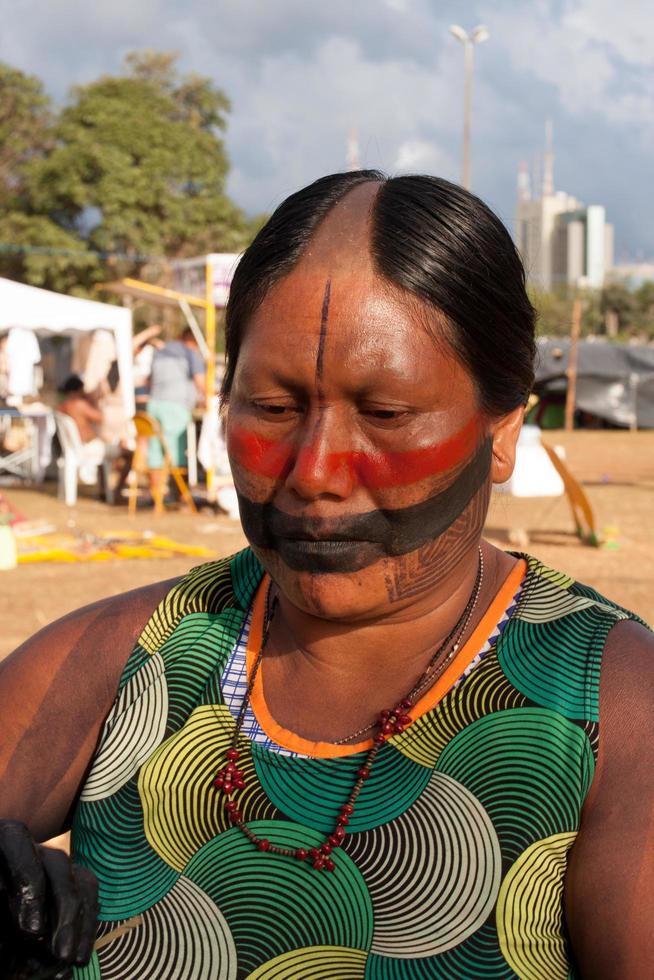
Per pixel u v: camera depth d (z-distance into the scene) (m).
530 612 1.15
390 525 1.09
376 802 1.08
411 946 1.04
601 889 1.02
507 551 1.28
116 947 1.13
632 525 11.20
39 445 14.62
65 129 32.34
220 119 36.34
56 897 1.01
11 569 8.45
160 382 11.55
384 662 1.14
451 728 1.09
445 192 1.11
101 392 12.40
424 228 1.07
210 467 11.80
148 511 11.82
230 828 1.13
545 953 1.03
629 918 1.00
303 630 1.17
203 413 12.51
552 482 13.46
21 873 1.02
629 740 1.04
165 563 8.77
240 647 1.24
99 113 32.22
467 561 1.15
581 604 1.15
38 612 6.82
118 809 1.20
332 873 1.07
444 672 1.12
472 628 1.15
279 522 1.11
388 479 1.08
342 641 1.15
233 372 1.17
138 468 11.71
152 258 30.42
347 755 1.12
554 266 104.88
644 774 1.03
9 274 32.91
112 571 8.37
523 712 1.07
